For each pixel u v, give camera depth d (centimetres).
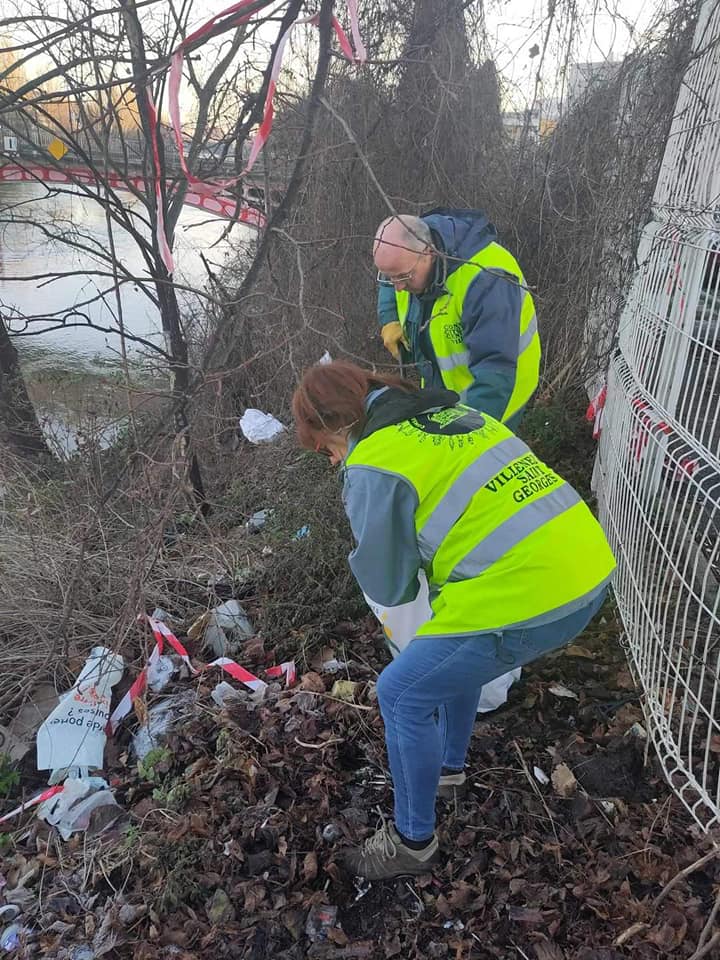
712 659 283
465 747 236
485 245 266
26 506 422
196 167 315
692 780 221
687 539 319
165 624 340
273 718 280
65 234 409
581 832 231
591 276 521
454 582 182
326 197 595
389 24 549
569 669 299
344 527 364
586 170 542
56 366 738
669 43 443
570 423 502
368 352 584
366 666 311
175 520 399
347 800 248
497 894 215
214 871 224
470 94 594
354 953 203
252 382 527
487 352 262
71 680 322
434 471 177
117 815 251
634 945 197
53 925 218
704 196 321
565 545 175
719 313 268
